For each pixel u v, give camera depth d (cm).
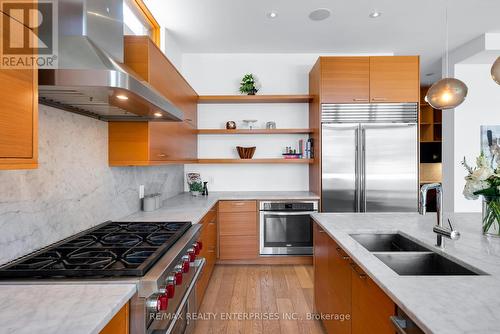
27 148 96
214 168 425
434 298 91
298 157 396
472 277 108
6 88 86
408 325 92
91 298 94
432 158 560
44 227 144
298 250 357
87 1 138
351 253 137
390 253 143
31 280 107
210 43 382
